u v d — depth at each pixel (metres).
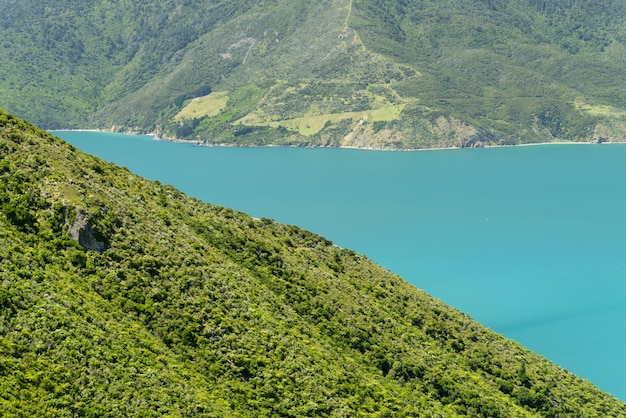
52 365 61.81
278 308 94.31
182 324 78.75
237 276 95.31
